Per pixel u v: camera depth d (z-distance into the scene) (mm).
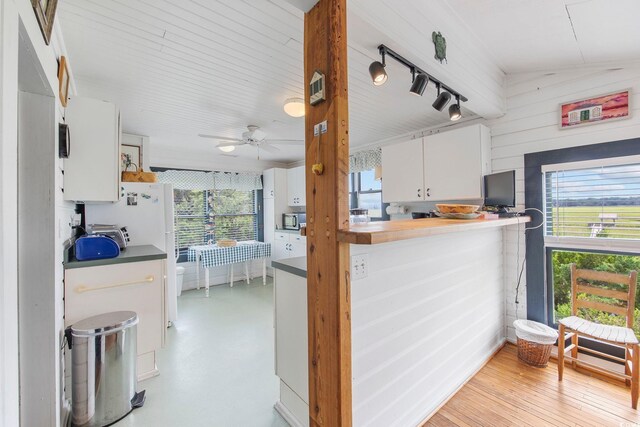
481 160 2670
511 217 2303
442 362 1934
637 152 2076
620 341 1877
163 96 2527
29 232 1362
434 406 1841
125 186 2971
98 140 2012
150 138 3939
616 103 2162
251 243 5172
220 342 2826
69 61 1928
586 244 2336
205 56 1912
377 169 4113
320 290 1232
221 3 1451
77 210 2729
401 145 3314
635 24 1642
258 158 5602
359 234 1045
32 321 1375
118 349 1781
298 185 5305
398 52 1598
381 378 1497
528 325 2555
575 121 2346
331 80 1134
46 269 1394
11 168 768
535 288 2609
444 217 2154
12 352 764
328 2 1149
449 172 2879
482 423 1745
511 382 2146
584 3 1501
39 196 1383
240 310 3770
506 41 2043
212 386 2104
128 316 1902
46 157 1397
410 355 1673
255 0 1438
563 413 1814
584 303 2244
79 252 1971
